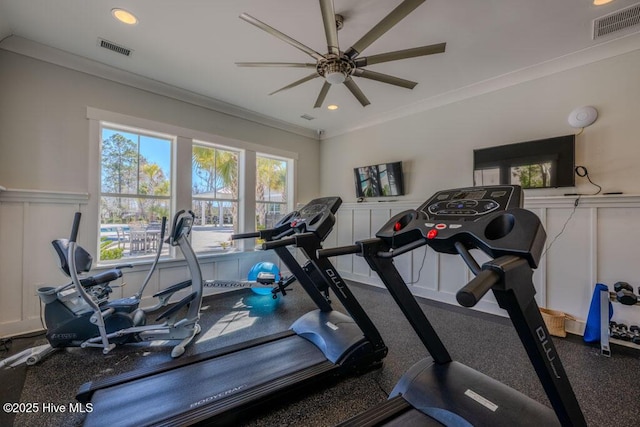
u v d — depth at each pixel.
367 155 4.88
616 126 2.65
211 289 4.11
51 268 2.88
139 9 2.27
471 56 2.87
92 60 3.04
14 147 2.71
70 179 3.00
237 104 4.18
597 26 2.40
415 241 1.50
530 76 3.12
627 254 2.58
